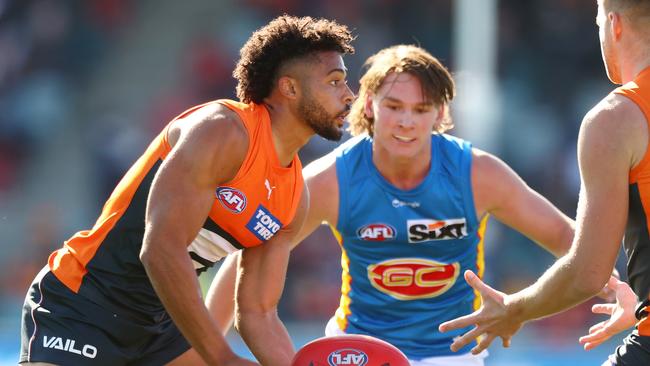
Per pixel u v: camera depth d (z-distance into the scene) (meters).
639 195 11.69
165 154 14.05
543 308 12.52
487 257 37.34
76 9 56.12
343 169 17.44
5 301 42.25
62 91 53.88
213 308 17.11
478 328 13.12
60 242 46.12
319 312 40.41
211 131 12.94
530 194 17.50
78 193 50.69
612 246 11.76
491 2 41.19
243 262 14.55
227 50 54.88
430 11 54.06
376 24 54.22
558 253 17.64
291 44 13.47
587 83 52.38
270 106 13.75
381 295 17.78
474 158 17.34
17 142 51.88
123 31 56.66
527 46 52.84
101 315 14.58
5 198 50.03
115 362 14.80
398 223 17.33
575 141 49.28
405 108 16.55
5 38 54.69
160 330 15.47
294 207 14.20
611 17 12.20
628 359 12.07
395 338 17.81
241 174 13.36
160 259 12.53
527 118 49.59
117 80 55.00
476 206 17.38
